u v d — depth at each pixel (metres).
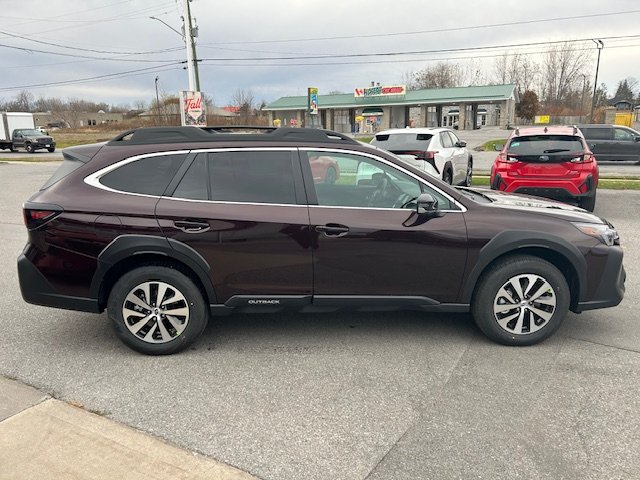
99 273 3.90
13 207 11.77
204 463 2.71
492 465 2.69
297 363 3.88
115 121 92.62
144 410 3.23
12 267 6.69
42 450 2.81
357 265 3.97
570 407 3.22
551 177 8.84
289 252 3.93
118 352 4.11
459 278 4.04
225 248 3.90
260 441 2.91
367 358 3.95
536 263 4.00
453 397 3.36
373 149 4.10
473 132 49.53
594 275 4.06
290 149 4.05
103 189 3.95
